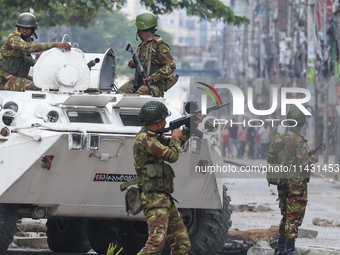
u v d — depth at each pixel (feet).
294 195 84.69
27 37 92.63
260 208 144.77
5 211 79.97
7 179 77.87
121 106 86.69
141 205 70.23
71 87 88.22
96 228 96.73
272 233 98.73
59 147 77.56
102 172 80.02
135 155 70.28
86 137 77.77
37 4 224.94
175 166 82.53
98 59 93.91
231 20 247.70
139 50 93.45
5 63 90.33
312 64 290.97
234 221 126.41
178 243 70.85
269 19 484.74
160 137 70.85
